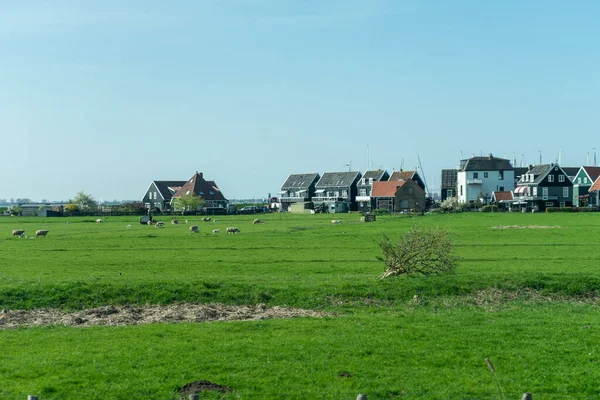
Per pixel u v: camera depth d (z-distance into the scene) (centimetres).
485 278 3931
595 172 19325
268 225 11812
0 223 13488
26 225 12550
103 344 2648
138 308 3453
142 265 5397
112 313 3344
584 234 8188
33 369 2317
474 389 2144
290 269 5072
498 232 8756
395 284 3788
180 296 3628
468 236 8138
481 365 2391
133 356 2470
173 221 13038
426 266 4034
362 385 2175
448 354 2503
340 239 8106
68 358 2442
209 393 2100
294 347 2581
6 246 7425
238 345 2611
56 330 2923
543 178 18688
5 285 3756
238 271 4959
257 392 2114
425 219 12794
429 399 2067
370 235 8675
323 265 5350
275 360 2430
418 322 3023
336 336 2761
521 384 2194
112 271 4966
